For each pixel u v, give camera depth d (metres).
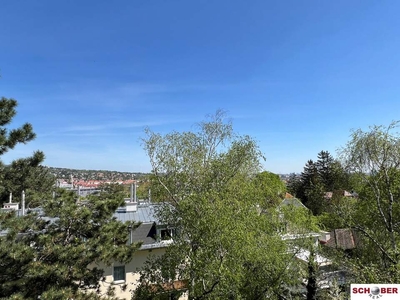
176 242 13.60
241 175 17.02
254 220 14.42
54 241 11.26
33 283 10.14
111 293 13.07
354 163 15.32
